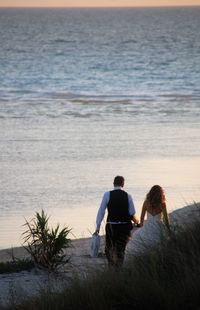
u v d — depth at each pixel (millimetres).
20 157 68250
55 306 17531
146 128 89188
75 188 54438
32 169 62125
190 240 18250
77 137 81500
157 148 73188
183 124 93188
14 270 27766
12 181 57000
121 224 25656
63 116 103812
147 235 22312
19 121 97375
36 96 137625
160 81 174500
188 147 73750
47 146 74875
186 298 16156
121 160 66312
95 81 175125
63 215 45656
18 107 116438
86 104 121312
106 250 25688
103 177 58469
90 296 17062
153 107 115812
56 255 27281
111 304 16828
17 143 77125
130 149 72625
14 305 18734
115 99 130875
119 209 25734
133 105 119375
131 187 54188
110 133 84688
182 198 49969
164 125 92125
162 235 19141
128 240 23766
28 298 18781
